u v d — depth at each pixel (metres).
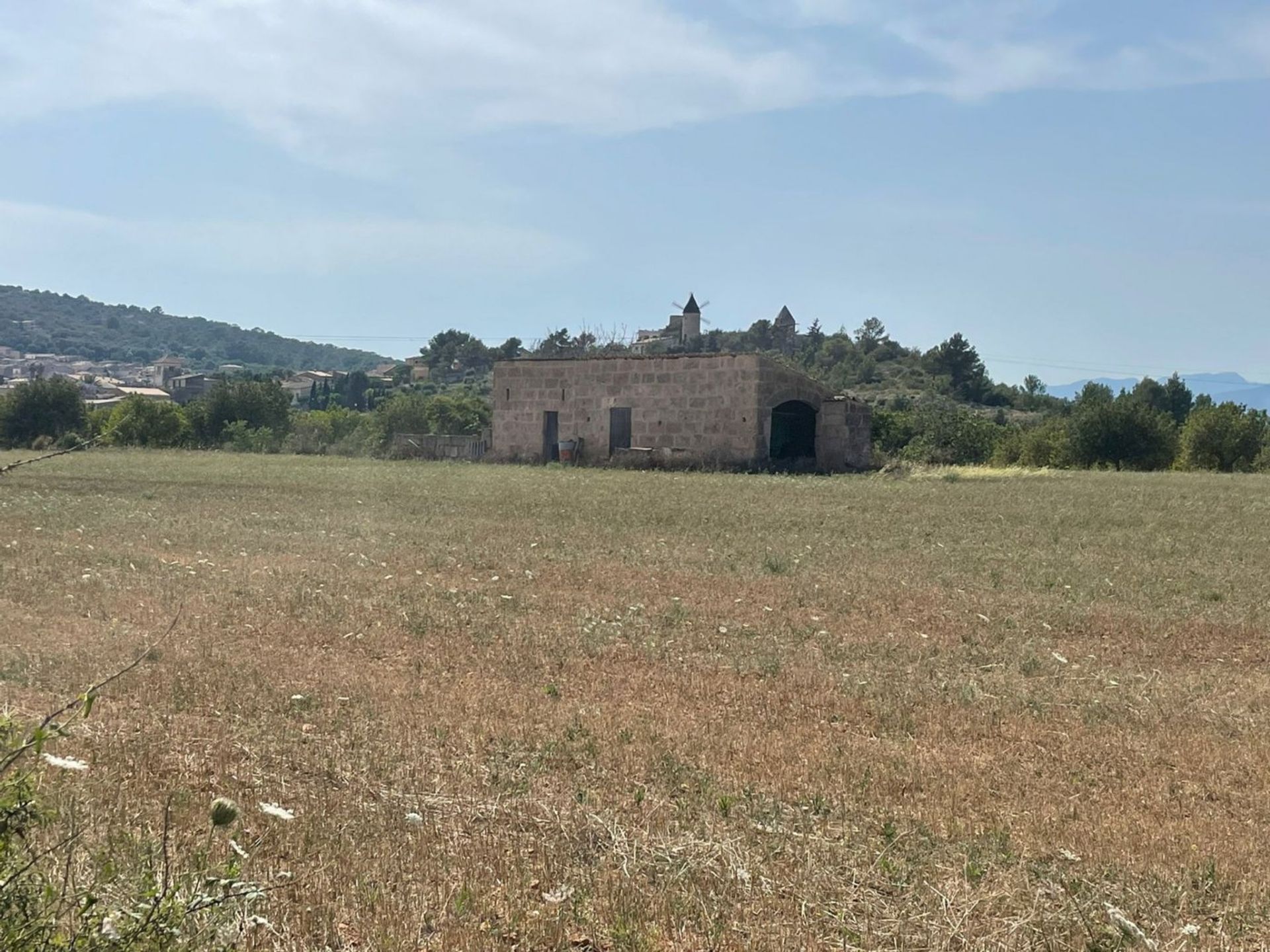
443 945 5.07
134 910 4.55
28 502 26.39
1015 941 5.28
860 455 47.91
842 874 5.99
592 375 49.16
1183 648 12.30
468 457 54.22
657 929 5.30
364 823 6.44
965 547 20.33
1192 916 5.63
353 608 13.21
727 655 11.27
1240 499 31.12
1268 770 7.96
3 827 4.36
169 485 32.12
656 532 21.86
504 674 10.29
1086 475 43.34
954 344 135.00
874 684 10.18
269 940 5.06
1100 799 7.31
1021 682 10.51
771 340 152.00
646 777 7.45
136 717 8.50
